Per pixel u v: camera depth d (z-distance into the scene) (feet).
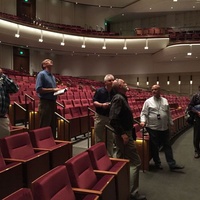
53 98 11.57
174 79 58.29
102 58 63.21
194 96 14.38
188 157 14.85
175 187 10.19
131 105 26.17
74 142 17.03
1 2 49.32
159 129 12.45
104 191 5.78
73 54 62.08
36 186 4.59
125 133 8.61
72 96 27.45
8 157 7.61
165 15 62.95
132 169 8.96
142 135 12.32
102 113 11.10
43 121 11.43
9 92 9.41
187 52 50.57
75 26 58.34
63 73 64.39
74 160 6.04
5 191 6.35
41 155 8.00
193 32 55.83
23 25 43.01
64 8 60.95
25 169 7.16
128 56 61.72
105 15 62.08
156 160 12.76
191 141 19.72
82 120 18.33
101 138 11.25
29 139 8.72
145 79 60.39
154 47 53.47
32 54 56.65
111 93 11.18
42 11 56.85
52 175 5.00
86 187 6.04
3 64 50.47
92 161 7.07
